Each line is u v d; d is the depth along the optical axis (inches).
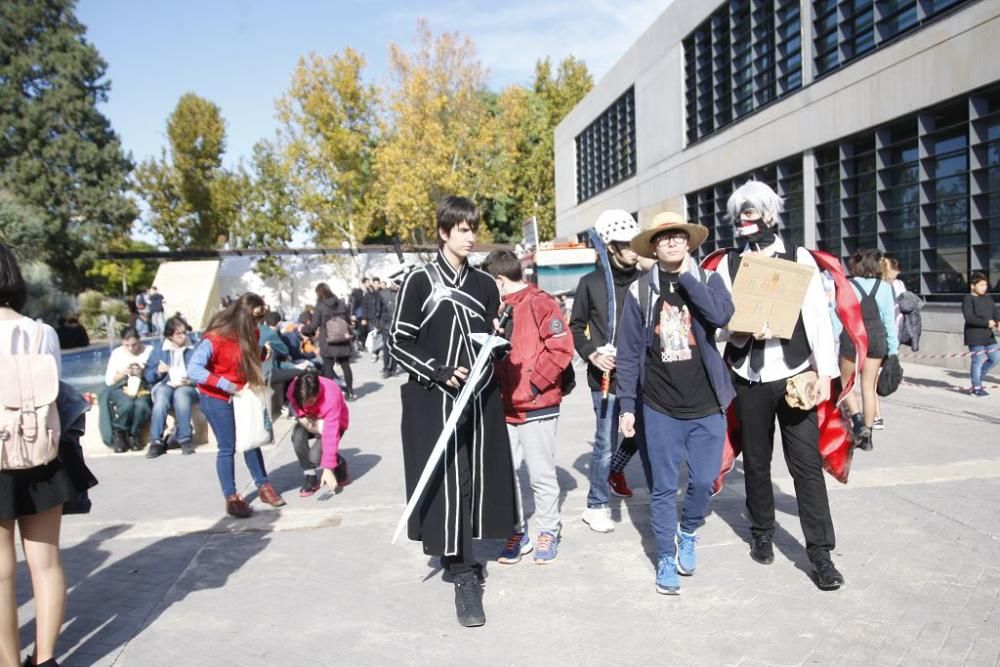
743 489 229.3
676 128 884.0
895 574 158.9
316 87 1635.1
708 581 161.0
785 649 130.3
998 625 135.3
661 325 154.8
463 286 156.6
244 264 1539.1
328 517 221.1
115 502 246.7
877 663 124.2
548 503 178.4
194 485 267.6
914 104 501.4
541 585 164.2
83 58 1291.8
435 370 147.7
